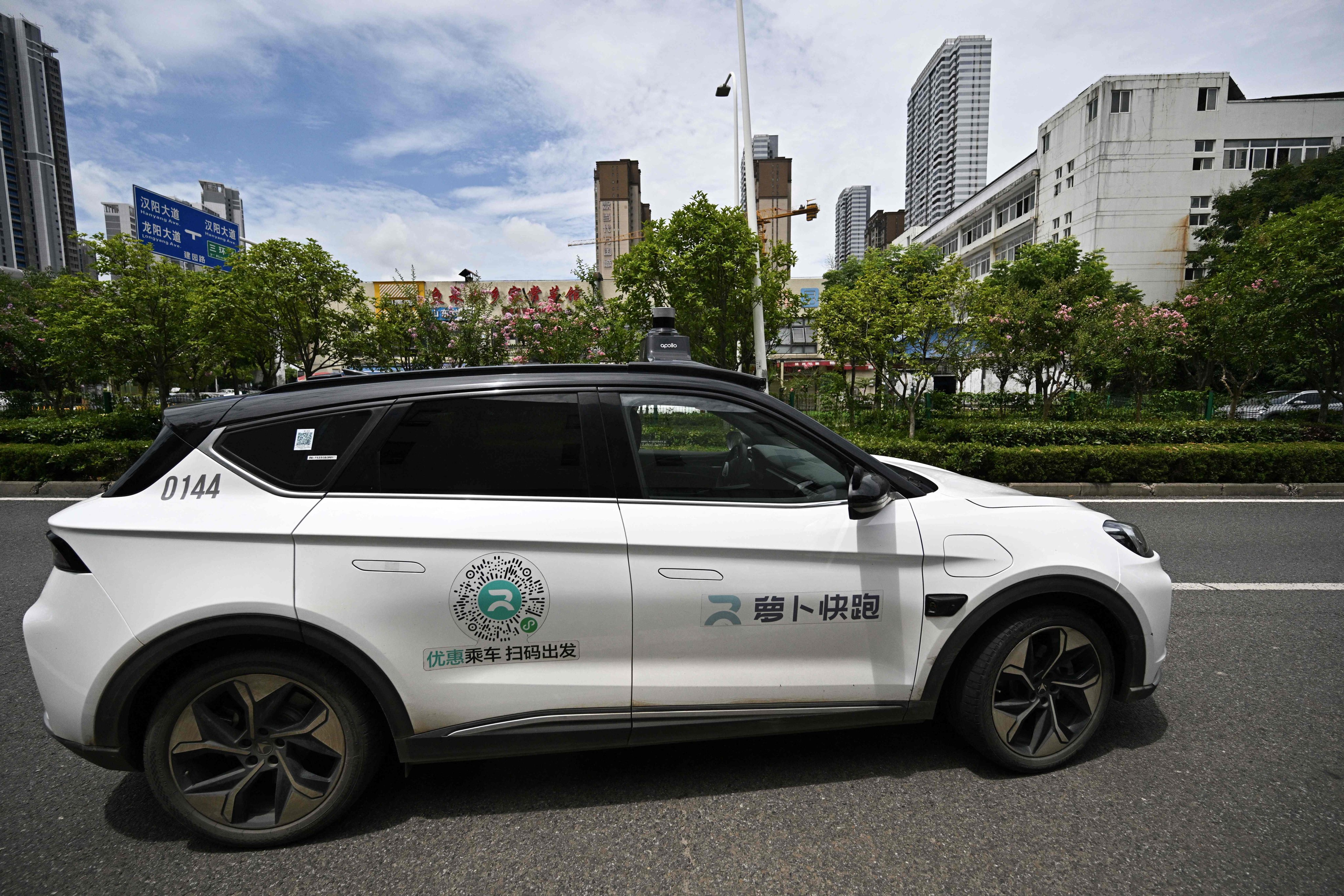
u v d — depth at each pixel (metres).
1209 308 15.88
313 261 11.75
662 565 2.18
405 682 2.07
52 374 21.06
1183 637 3.81
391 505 2.09
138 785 2.49
